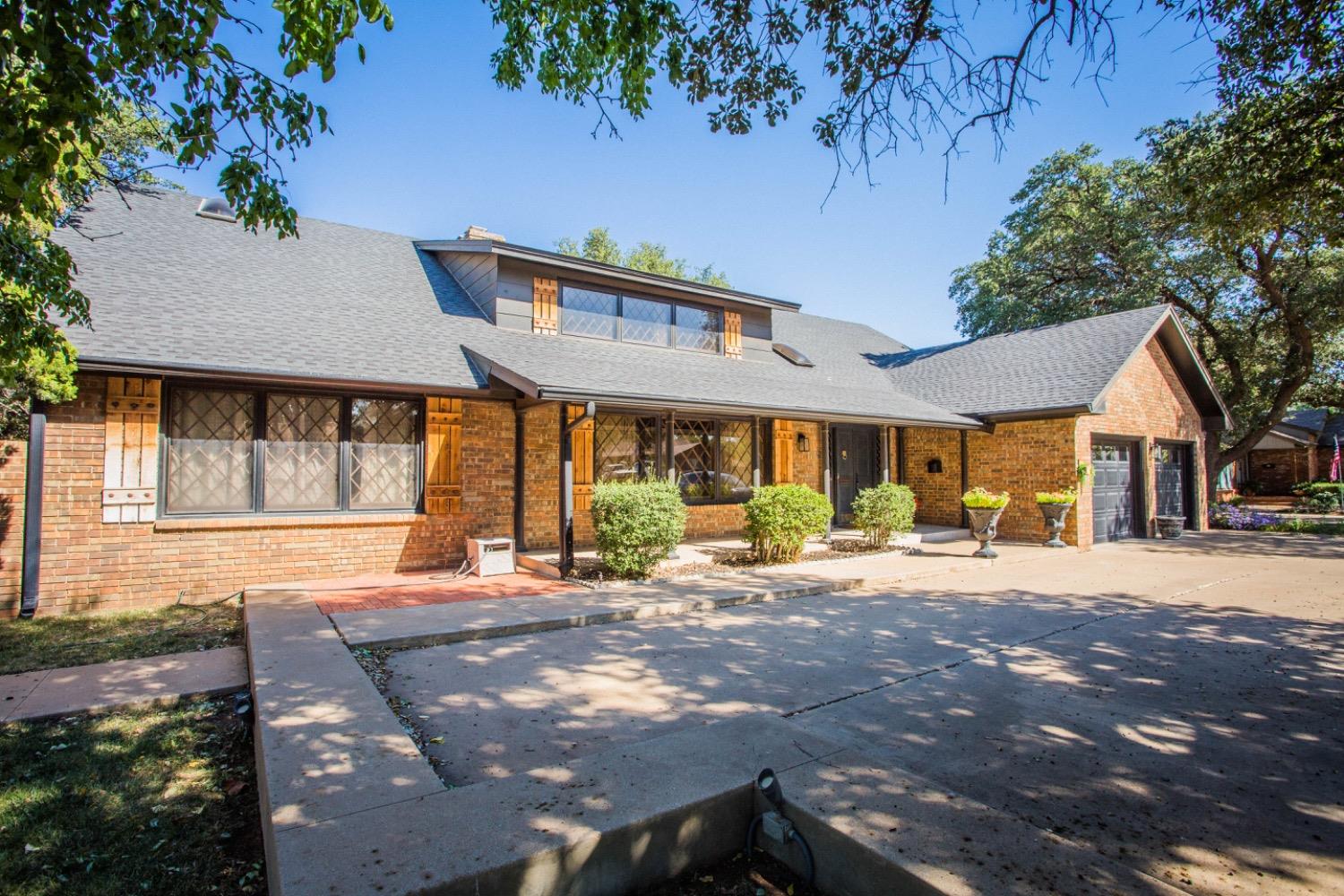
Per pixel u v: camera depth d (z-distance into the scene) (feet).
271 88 10.82
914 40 16.51
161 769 11.88
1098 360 45.70
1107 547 43.45
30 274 13.41
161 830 9.93
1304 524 53.72
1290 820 10.14
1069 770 11.76
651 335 41.52
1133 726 13.80
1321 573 33.22
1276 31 17.74
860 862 7.98
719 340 44.60
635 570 28.76
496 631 20.29
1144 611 24.68
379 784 9.62
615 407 31.09
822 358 54.95
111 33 9.13
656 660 17.98
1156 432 50.60
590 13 13.94
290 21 10.38
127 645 19.24
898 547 39.50
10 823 9.96
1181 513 54.08
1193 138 31.07
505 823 8.38
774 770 10.14
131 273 28.58
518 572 30.86
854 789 9.48
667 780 9.71
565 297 38.60
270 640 18.19
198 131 10.64
